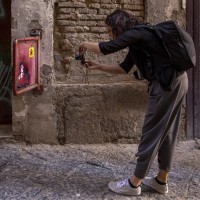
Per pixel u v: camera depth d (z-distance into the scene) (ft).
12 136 18.33
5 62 20.35
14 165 15.87
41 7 17.83
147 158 12.74
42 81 18.06
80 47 13.74
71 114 18.26
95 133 18.44
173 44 12.18
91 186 14.02
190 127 19.13
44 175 14.92
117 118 18.45
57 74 18.79
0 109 20.47
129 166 16.07
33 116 18.17
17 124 18.17
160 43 12.27
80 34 18.71
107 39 18.86
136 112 18.51
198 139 19.24
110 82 18.86
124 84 18.33
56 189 13.73
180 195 13.60
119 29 12.78
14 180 14.40
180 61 12.19
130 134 18.61
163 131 12.51
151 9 18.56
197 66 19.01
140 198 13.23
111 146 18.34
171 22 12.44
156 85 12.59
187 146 18.56
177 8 18.66
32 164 16.05
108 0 18.71
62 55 18.78
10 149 17.71
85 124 18.37
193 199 13.32
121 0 18.74
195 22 18.85
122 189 13.34
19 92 16.10
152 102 12.63
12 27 17.81
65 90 18.13
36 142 18.31
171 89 12.26
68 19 18.58
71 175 14.98
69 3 18.48
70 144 18.40
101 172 15.38
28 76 16.96
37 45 17.65
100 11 18.70
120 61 19.01
